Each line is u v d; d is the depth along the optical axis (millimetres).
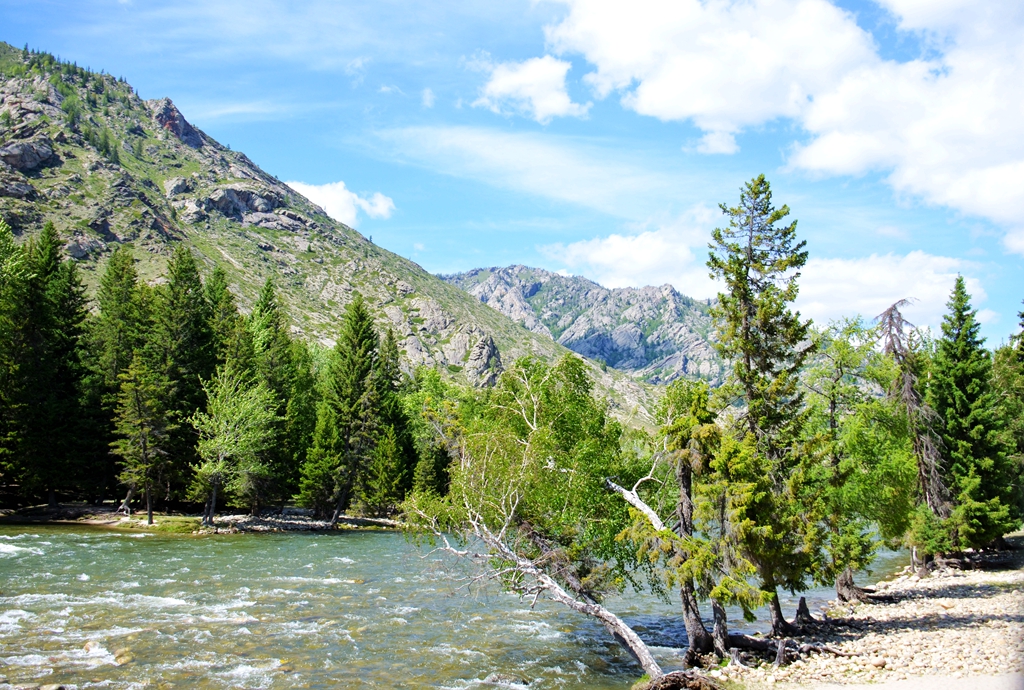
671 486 23797
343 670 18984
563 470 22953
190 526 56375
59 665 18156
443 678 18609
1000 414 48188
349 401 76625
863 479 27984
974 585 33438
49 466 59250
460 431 25250
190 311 70250
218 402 60719
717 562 19016
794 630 23375
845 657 19734
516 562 20828
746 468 19203
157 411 58219
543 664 20344
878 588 34812
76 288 68375
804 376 29422
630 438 25453
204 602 27281
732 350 25531
